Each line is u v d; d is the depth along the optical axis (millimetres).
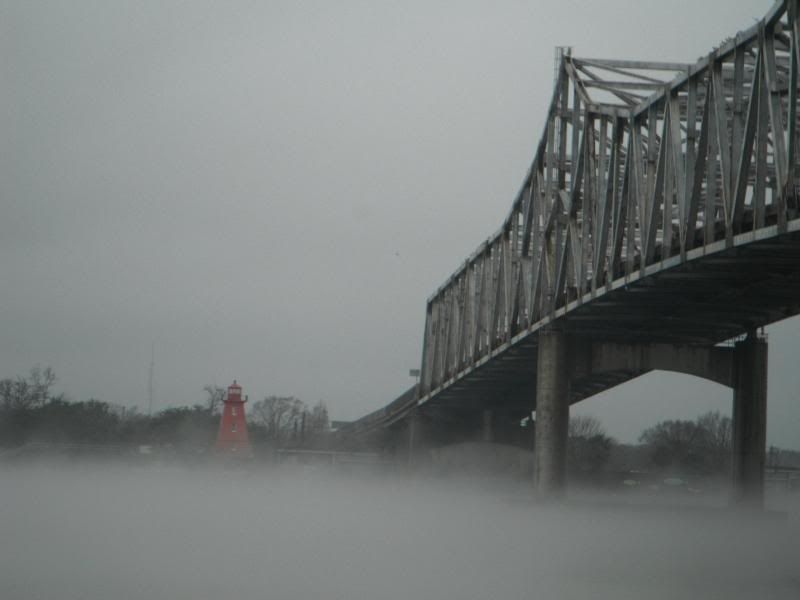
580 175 62250
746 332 67688
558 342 67312
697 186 46594
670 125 48750
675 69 62875
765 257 45500
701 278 51469
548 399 67188
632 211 54500
